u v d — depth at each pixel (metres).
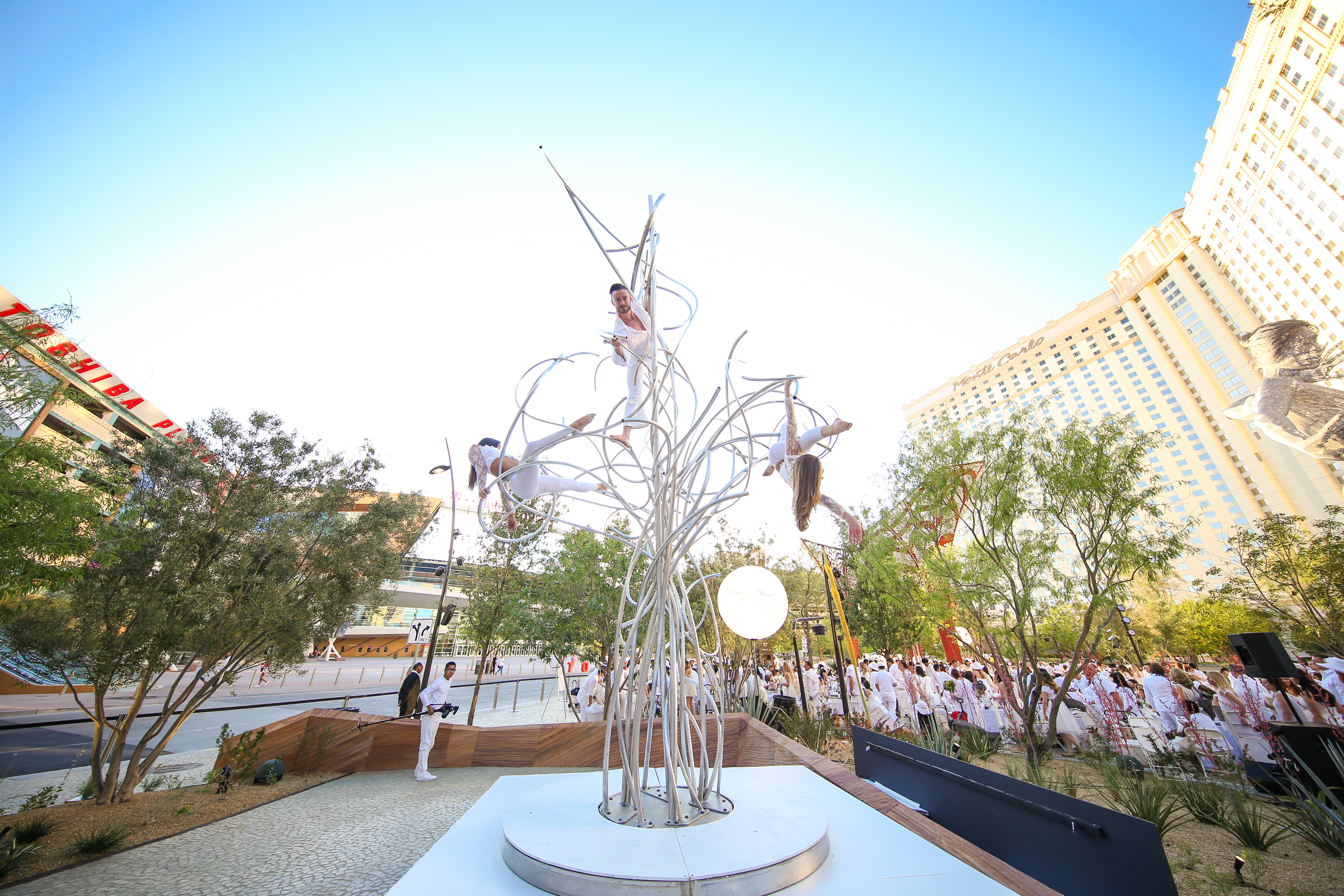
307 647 7.94
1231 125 70.88
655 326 4.16
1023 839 3.74
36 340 7.19
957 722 10.45
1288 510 76.38
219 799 6.93
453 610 13.58
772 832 3.41
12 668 18.80
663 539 4.00
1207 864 4.91
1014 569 10.50
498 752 8.88
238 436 7.75
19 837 5.29
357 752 8.69
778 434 4.19
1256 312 79.12
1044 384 109.06
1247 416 20.52
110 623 6.50
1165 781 7.19
